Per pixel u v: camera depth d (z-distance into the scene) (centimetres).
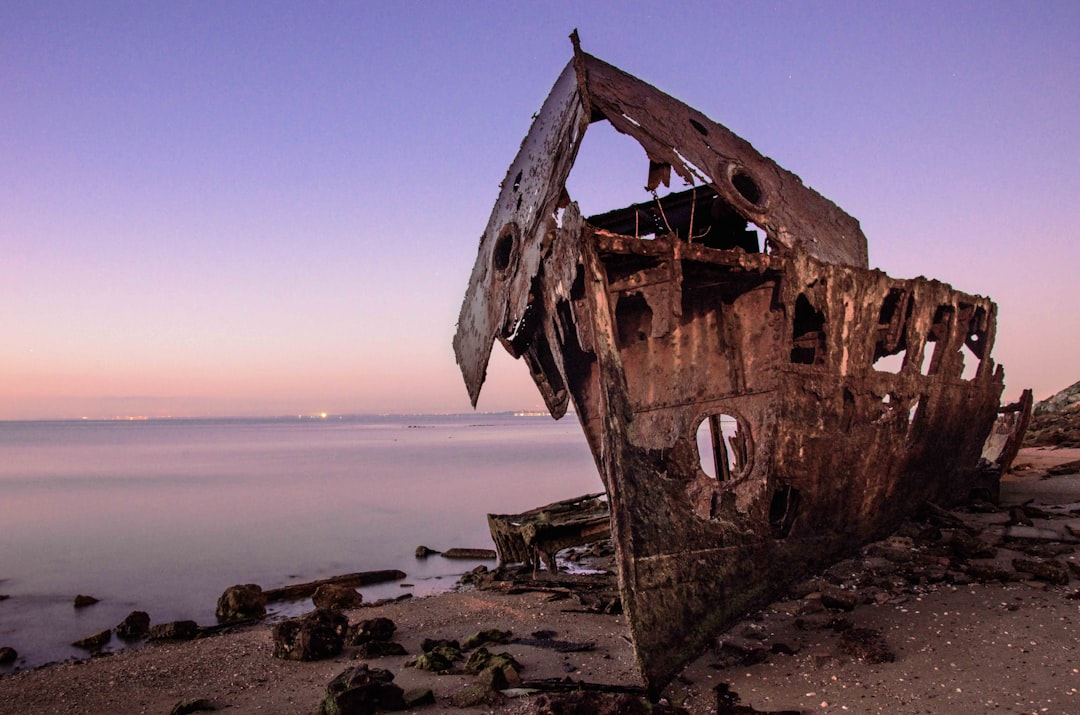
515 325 826
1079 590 698
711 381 725
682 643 559
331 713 555
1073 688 492
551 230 664
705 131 888
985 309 1059
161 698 668
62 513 2502
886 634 626
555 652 718
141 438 12281
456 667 676
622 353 769
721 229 916
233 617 1121
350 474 4056
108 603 1262
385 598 1207
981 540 885
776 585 672
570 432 13788
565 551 1480
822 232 917
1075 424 2438
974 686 511
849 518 794
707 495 714
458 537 1906
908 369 855
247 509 2542
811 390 708
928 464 975
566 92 781
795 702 514
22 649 983
